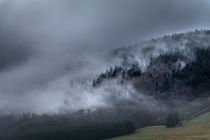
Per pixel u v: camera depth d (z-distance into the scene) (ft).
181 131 507.30
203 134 450.71
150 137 478.59
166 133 506.48
